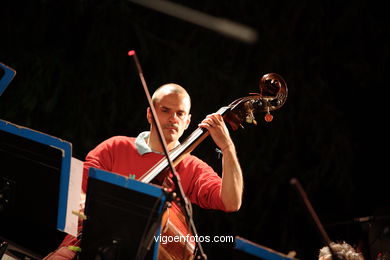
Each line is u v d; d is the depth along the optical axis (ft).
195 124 34.76
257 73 35.99
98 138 35.50
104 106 34.91
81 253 15.90
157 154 20.08
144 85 15.79
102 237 15.65
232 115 20.26
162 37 36.04
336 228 37.29
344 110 39.63
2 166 16.60
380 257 23.49
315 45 37.45
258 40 35.96
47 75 34.01
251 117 20.26
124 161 20.18
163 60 35.47
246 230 36.88
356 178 39.27
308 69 37.47
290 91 36.86
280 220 36.99
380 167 39.32
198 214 36.01
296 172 36.99
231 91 35.29
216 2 35.32
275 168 36.96
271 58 36.14
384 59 37.93
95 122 34.65
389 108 39.22
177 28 35.81
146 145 20.29
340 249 19.49
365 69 37.91
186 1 34.94
